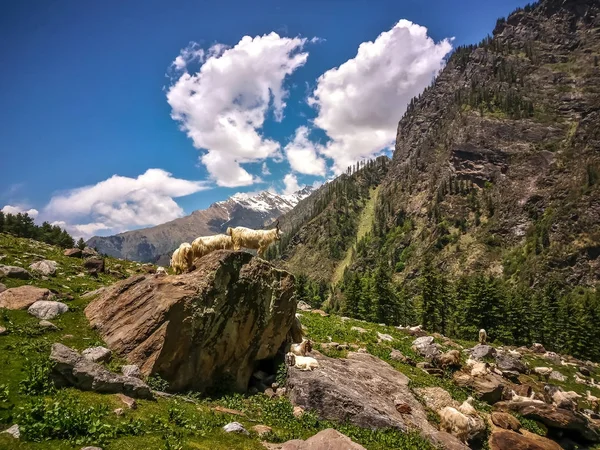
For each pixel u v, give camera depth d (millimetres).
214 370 18594
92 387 13008
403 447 16922
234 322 19250
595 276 170750
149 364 16453
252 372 20578
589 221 190500
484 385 28047
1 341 15039
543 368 46312
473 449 20250
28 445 9539
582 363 58125
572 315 90000
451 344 44000
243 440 13102
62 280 26188
